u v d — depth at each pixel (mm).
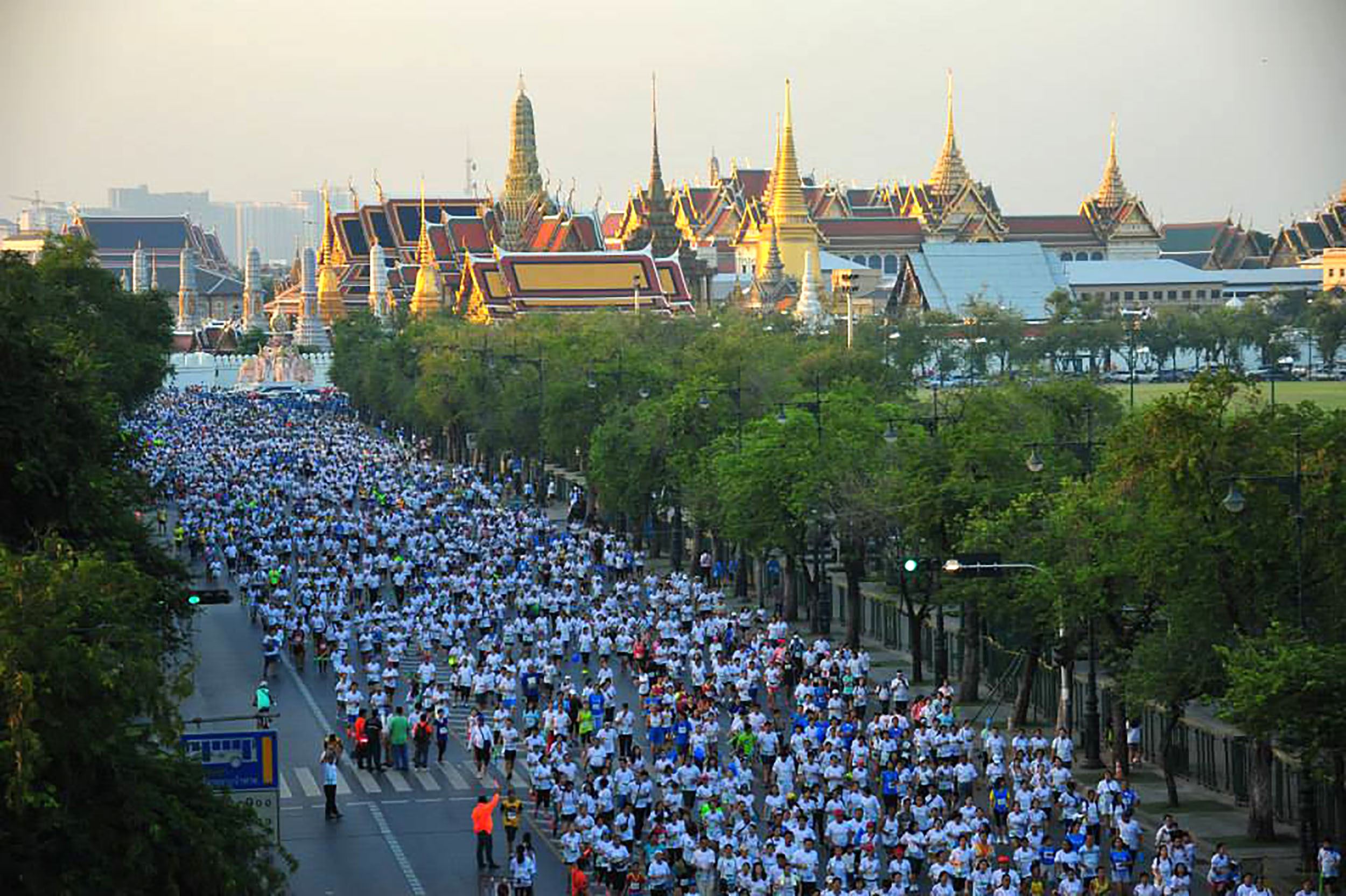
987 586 151250
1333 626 127438
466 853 124562
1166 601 135000
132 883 78500
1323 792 129375
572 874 112438
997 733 144500
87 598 83812
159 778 83500
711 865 112000
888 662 194125
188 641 136125
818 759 132625
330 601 191250
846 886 112125
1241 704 113500
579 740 152750
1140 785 144750
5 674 76312
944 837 115125
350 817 134250
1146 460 136125
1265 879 113625
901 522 178375
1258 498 129500
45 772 77875
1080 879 109812
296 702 170625
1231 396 142625
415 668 184375
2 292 120062
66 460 109812
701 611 197500
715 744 136875
